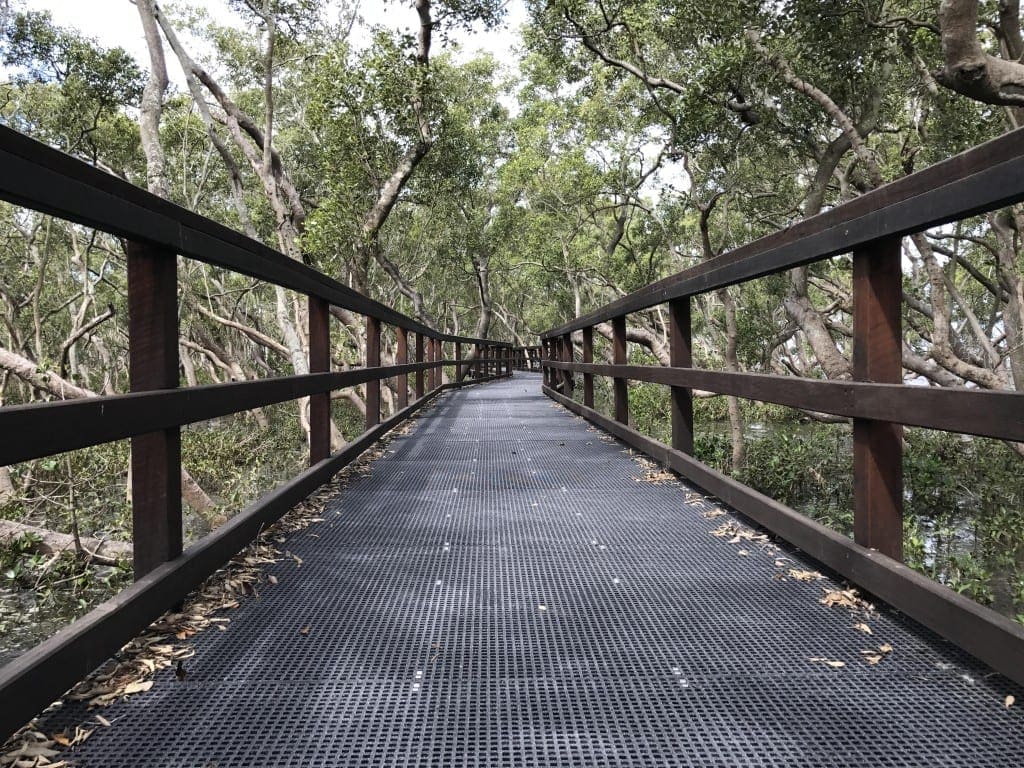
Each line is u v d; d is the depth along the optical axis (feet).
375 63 42.34
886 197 6.50
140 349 6.92
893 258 7.08
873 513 7.29
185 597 7.52
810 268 45.09
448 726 5.19
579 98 65.67
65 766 4.67
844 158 41.37
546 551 9.73
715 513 11.78
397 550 9.80
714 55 31.42
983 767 4.63
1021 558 20.98
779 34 29.94
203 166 59.93
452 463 17.11
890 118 34.40
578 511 12.05
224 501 28.22
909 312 46.29
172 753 4.83
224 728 5.16
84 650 5.31
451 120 50.31
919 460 30.32
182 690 5.73
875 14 25.67
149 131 32.04
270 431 54.60
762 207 44.11
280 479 35.32
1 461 4.27
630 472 15.75
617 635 6.85
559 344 39.27
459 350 52.42
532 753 4.84
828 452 34.58
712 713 5.36
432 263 84.79
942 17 18.04
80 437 5.19
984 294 64.08
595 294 92.58
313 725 5.20
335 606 7.66
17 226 51.93
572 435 22.54
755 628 7.00
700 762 4.72
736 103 33.27
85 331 34.19
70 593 18.29
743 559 9.32
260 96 60.54
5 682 4.39
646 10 35.68
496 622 7.20
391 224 65.16
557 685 5.82
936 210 5.71
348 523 11.30
